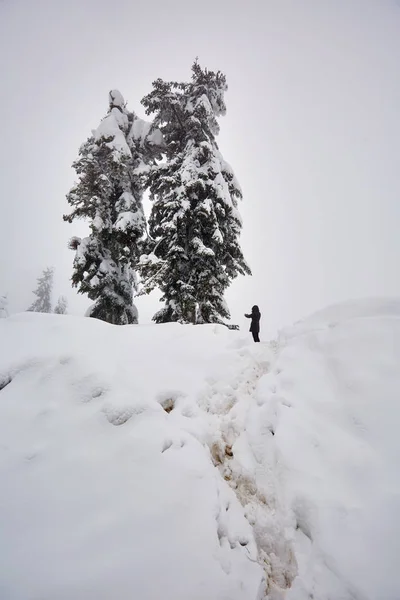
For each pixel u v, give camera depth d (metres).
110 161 14.56
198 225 13.19
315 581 2.36
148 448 3.26
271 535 2.90
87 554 2.29
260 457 3.72
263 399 4.54
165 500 2.79
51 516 2.57
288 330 6.27
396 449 3.04
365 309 5.23
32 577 2.12
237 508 3.21
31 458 3.09
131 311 16.12
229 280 14.34
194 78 15.44
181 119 14.80
